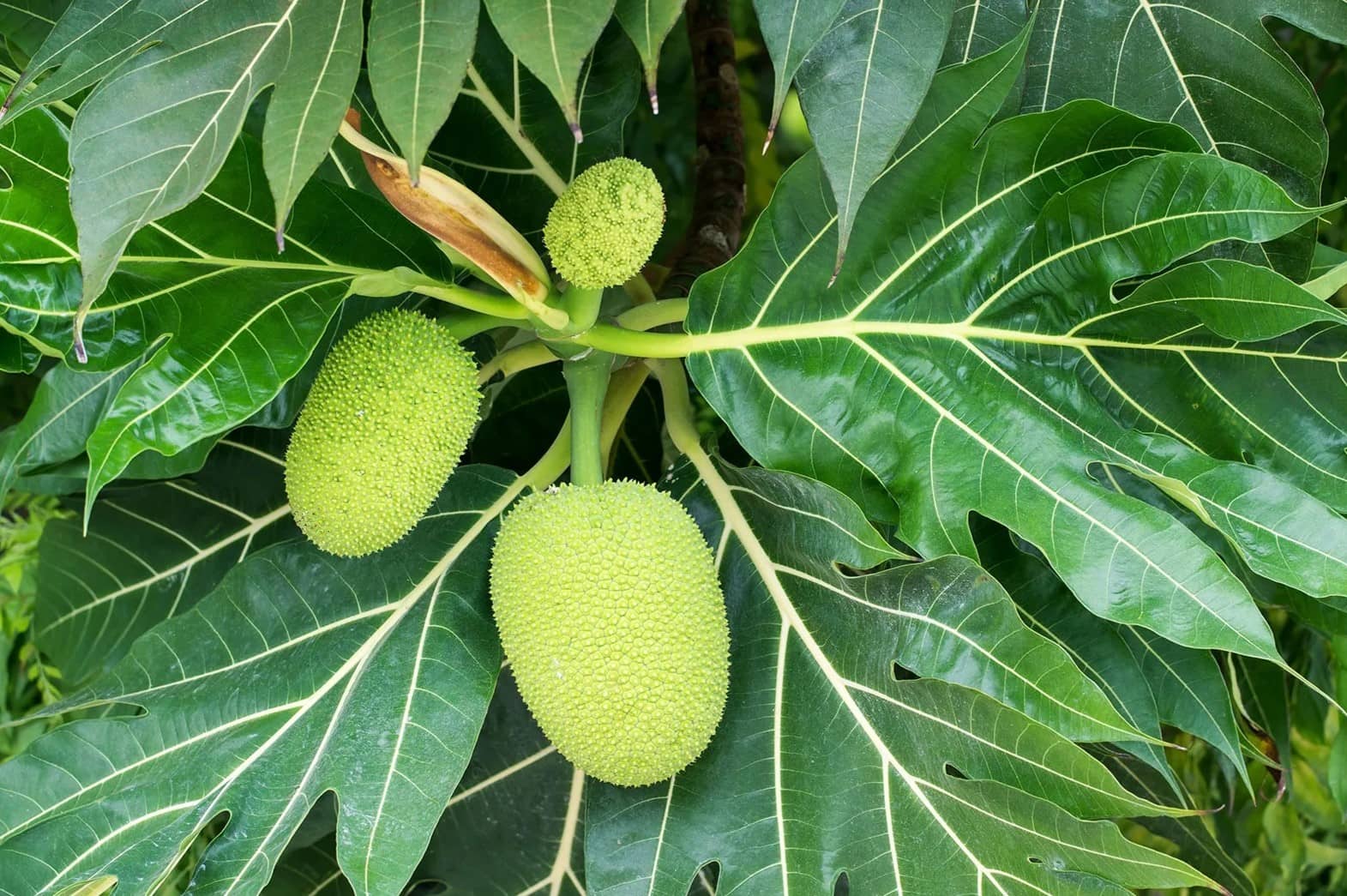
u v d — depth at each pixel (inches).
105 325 42.3
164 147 36.9
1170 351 44.2
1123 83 44.1
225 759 44.4
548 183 49.8
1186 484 43.3
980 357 44.6
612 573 41.4
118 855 42.8
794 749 45.2
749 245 44.4
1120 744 46.1
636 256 41.9
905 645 44.3
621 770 42.3
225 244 42.8
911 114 38.0
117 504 51.8
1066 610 46.9
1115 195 42.6
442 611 45.5
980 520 47.6
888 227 44.2
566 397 52.9
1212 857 52.7
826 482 44.9
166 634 45.1
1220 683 46.5
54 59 39.3
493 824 50.8
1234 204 41.5
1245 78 43.5
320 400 42.8
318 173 46.4
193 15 37.5
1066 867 43.1
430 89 35.6
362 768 43.8
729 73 58.7
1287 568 42.1
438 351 43.2
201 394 42.0
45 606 52.7
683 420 47.8
